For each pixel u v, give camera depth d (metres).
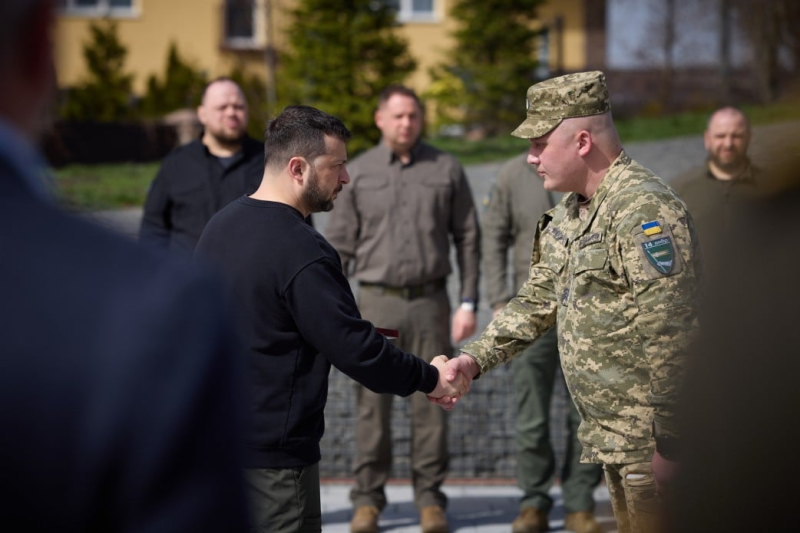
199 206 4.71
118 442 0.99
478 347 3.28
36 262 1.01
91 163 16.23
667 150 15.37
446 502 4.89
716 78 24.73
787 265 1.20
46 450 0.98
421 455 4.83
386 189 4.80
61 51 1.06
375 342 3.00
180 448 1.01
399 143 4.79
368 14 16.28
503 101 17.56
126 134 16.52
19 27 1.00
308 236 3.01
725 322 1.23
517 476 5.18
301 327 2.97
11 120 1.02
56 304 1.00
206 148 4.79
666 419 2.61
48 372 0.98
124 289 1.02
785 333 1.20
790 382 1.19
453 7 18.12
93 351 1.00
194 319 1.04
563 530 4.77
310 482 3.10
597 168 3.03
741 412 1.21
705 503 1.23
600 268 2.90
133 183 14.45
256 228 3.02
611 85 23.52
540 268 3.32
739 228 1.25
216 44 21.86
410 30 22.42
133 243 1.07
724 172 4.70
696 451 1.24
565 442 5.60
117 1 22.08
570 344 2.99
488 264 4.94
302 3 16.44
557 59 20.36
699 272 2.79
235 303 2.99
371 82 15.99
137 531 1.00
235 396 1.10
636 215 2.82
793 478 1.19
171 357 1.01
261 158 4.81
